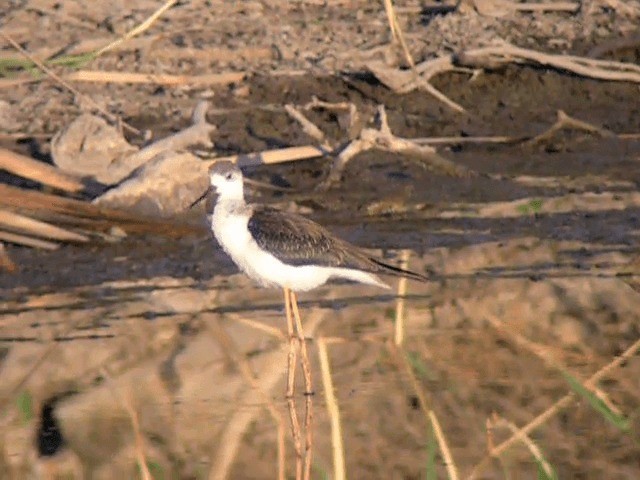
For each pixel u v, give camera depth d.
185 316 11.67
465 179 14.73
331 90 16.80
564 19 18.84
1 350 11.15
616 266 12.54
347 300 11.97
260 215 10.74
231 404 10.65
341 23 18.52
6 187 13.55
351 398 10.69
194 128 15.05
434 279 12.30
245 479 9.77
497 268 12.55
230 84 16.88
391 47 17.64
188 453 10.05
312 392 10.70
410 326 11.65
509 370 11.11
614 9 19.03
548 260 12.69
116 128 14.97
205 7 18.62
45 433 10.27
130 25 17.88
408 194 14.30
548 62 17.08
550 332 11.63
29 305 11.84
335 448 9.66
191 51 17.42
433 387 10.83
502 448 9.91
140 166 14.27
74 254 12.88
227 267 12.56
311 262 10.58
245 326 11.52
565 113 16.48
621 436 10.28
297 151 14.97
